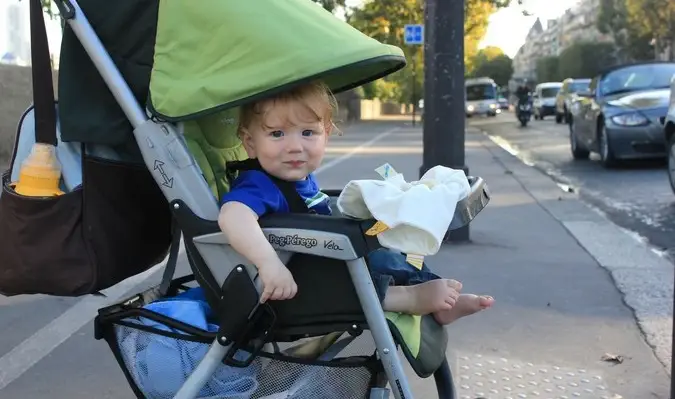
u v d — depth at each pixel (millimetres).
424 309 2119
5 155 12883
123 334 2180
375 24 27906
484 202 2172
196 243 2055
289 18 2010
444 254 5844
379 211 1843
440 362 2186
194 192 2057
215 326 2129
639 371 3520
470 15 29547
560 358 3686
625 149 11555
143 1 2076
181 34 2055
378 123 34781
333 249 1911
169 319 2109
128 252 2277
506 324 4172
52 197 2092
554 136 22719
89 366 3629
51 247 2115
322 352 2191
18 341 3953
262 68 1941
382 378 2164
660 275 5160
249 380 2096
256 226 1949
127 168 2203
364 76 2475
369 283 1948
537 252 5914
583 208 8109
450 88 6160
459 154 6262
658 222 7562
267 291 1917
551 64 104312
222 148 2447
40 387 3391
